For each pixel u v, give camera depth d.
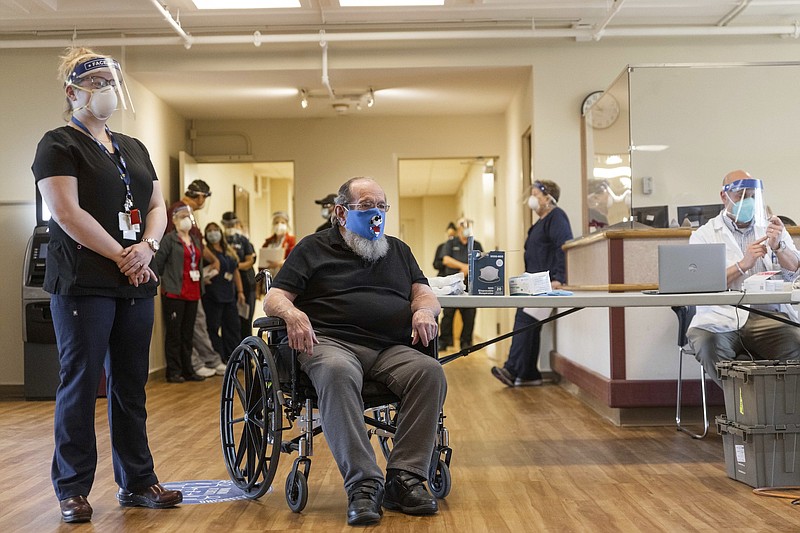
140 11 6.24
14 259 6.60
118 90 2.82
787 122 5.17
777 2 6.32
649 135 5.11
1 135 6.64
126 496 2.99
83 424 2.80
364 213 3.05
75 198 2.72
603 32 6.42
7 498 3.17
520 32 6.52
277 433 2.84
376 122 9.06
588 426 4.65
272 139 9.06
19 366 6.58
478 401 5.77
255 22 6.56
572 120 6.81
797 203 5.17
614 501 3.00
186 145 9.01
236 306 8.04
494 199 9.18
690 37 6.77
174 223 7.17
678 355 4.61
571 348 5.90
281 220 8.76
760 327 3.99
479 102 8.39
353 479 2.72
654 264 4.63
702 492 3.11
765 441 3.14
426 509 2.79
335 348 2.90
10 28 6.47
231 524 2.74
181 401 5.92
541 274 3.57
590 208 6.19
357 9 6.34
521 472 3.51
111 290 2.79
